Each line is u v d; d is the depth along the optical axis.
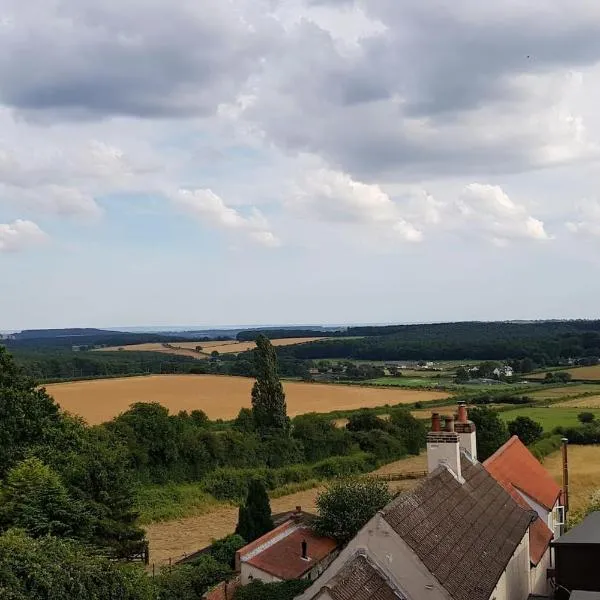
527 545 33.69
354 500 42.22
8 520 35.09
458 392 142.88
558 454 89.94
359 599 21.47
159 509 64.25
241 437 82.00
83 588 25.73
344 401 128.25
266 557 37.34
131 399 110.62
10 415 46.78
